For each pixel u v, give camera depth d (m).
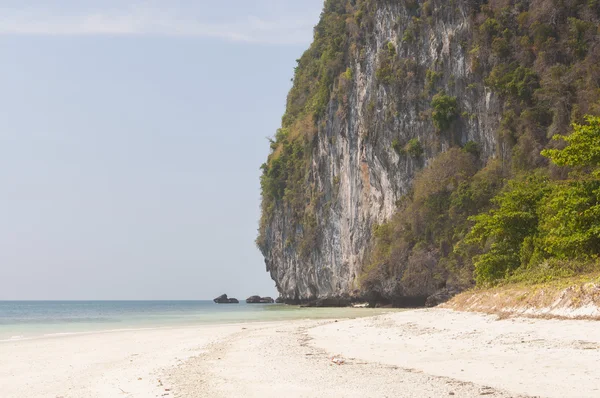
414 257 58.56
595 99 48.41
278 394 11.12
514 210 31.36
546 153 23.78
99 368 16.70
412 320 25.11
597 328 15.51
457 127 61.69
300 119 100.31
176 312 76.81
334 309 64.31
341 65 81.62
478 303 24.95
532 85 54.53
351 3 86.00
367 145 72.62
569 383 10.43
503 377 11.40
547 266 25.03
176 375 14.24
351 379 12.27
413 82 66.56
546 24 55.25
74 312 92.75
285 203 97.31
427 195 59.41
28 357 20.09
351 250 76.06
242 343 21.91
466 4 61.97
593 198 23.62
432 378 11.87
